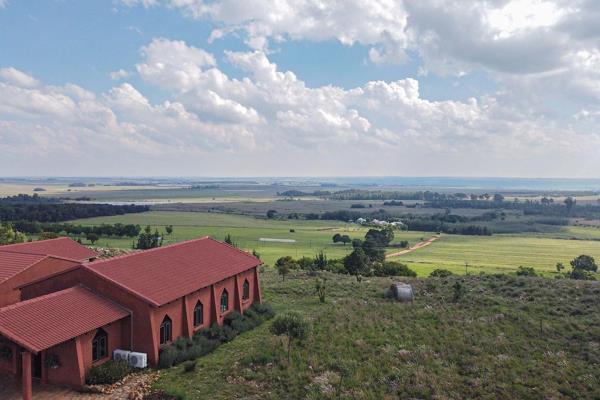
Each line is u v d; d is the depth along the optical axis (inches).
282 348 1355.8
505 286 2122.3
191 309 1469.0
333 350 1338.6
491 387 1092.5
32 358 1179.9
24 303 1150.3
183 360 1317.7
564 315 1624.0
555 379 1134.4
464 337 1428.4
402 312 1754.4
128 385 1152.8
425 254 5201.8
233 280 1750.7
